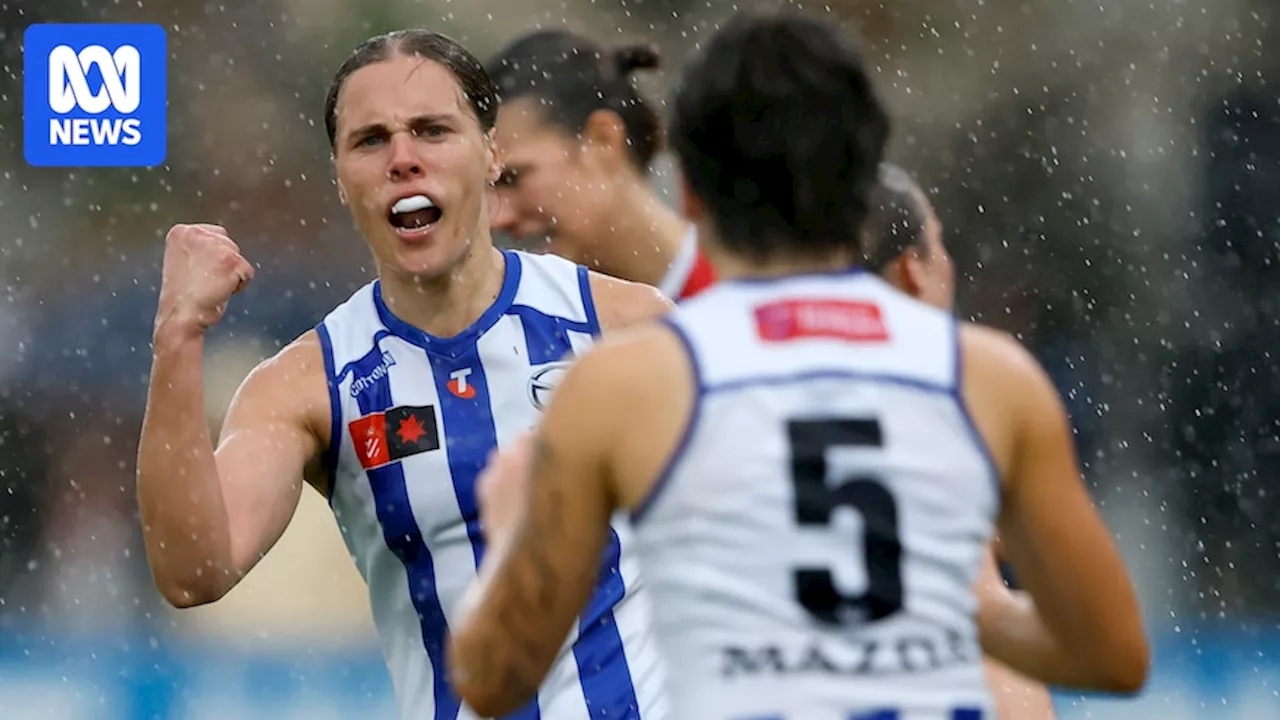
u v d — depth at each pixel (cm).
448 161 1202
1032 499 779
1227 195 4144
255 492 1162
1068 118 4300
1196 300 3953
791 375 743
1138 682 824
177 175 4166
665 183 2411
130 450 3609
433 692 1227
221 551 1123
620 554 1216
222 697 2939
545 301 1254
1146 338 3906
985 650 874
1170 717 2819
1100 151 4247
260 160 4209
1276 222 4081
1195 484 3638
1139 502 3625
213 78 4241
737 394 739
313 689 2923
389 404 1215
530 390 1227
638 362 750
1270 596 3416
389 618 1246
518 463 802
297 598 3027
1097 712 2777
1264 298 3953
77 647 3111
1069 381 3862
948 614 739
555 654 787
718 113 769
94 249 4066
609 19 4331
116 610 3272
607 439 746
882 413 743
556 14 4388
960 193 4234
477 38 4378
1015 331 3997
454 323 1230
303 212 4166
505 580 771
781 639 719
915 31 4391
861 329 759
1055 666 840
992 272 4084
